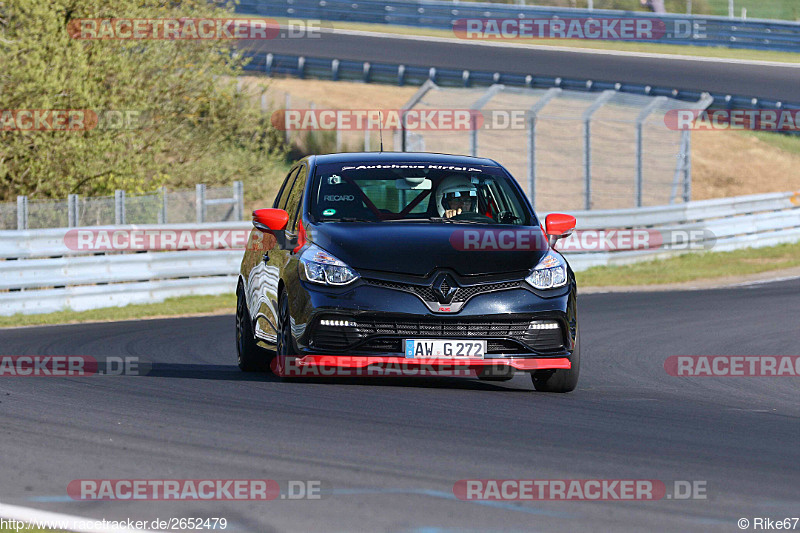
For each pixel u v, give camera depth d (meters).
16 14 78.88
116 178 81.88
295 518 15.03
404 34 167.38
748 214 94.12
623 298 62.50
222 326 50.00
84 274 61.53
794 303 58.47
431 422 22.47
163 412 23.47
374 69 143.25
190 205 73.44
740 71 143.25
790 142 135.50
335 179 29.83
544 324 26.48
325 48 155.00
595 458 19.17
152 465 18.30
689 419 24.47
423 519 14.95
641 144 90.81
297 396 25.81
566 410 24.95
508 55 152.88
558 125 119.38
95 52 83.31
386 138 126.81
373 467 18.09
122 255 63.22
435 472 17.77
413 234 27.25
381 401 25.17
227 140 103.06
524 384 30.70
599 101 90.25
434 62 146.75
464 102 107.94
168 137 93.69
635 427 22.81
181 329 48.50
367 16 167.88
